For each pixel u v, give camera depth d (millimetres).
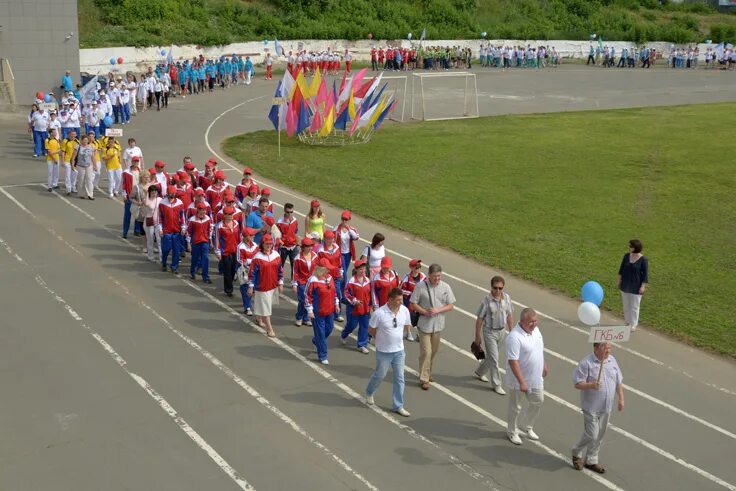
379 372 12930
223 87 54750
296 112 35219
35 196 25203
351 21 74188
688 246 23984
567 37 84688
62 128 32281
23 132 35469
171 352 14891
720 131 42844
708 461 12055
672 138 40719
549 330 17109
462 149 36781
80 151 24703
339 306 16531
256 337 15836
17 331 15406
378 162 33344
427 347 13852
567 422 13047
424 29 71938
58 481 10711
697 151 37656
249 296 16391
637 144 39031
